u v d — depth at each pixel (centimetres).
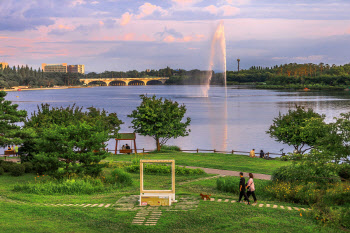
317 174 1916
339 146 1698
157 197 2058
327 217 1498
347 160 1723
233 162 4256
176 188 2786
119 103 18500
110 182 3011
